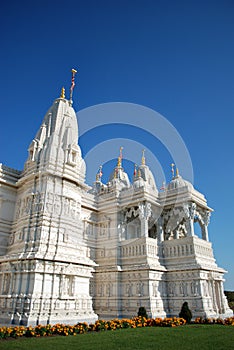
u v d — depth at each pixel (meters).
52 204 29.98
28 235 28.80
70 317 25.53
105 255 38.19
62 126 35.31
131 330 20.38
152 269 33.34
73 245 29.92
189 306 32.22
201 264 33.81
